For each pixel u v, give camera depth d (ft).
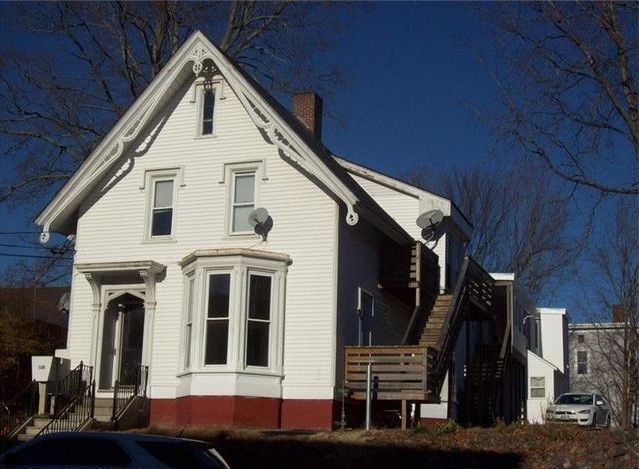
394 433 65.00
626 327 118.52
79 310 81.87
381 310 86.38
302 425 73.00
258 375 73.51
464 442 61.82
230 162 80.07
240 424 72.13
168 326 78.64
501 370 101.60
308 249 76.13
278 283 75.66
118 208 82.74
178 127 82.53
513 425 66.80
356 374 73.87
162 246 80.53
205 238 79.41
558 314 161.07
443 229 96.84
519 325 130.21
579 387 174.70
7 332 95.96
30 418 71.31
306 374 73.97
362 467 58.75
